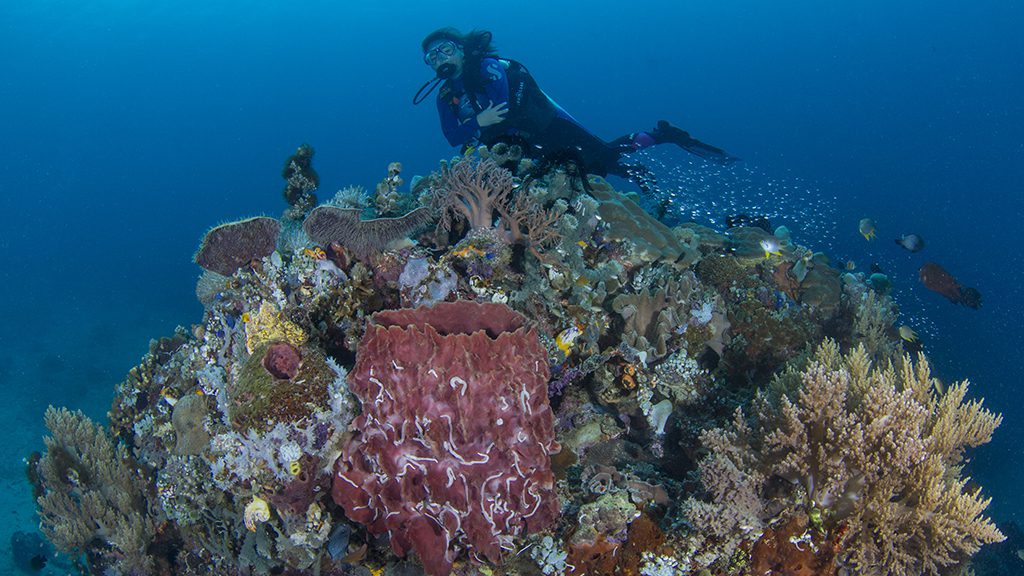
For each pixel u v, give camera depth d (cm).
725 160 1059
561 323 473
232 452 356
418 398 303
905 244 841
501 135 713
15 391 2223
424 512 316
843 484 346
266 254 495
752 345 524
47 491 585
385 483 318
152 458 528
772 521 344
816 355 477
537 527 329
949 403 393
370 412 317
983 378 1655
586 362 436
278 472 342
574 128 872
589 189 631
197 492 458
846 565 347
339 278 454
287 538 371
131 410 585
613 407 441
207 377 409
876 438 352
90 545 571
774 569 342
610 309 528
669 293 537
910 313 1908
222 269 498
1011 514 1176
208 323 496
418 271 448
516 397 308
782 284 670
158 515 555
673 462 426
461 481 306
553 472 363
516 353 317
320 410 344
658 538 343
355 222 454
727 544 338
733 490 343
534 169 634
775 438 355
